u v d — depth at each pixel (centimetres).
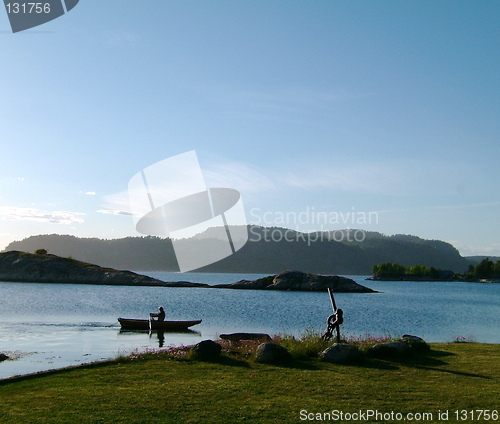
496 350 1906
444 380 1304
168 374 1348
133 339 2847
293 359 1597
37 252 13475
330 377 1324
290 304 7156
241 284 12219
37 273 11762
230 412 988
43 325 3450
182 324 3534
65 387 1189
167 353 1655
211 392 1145
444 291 13625
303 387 1205
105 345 2523
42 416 942
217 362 1527
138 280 11938
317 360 1587
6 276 11656
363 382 1267
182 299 7712
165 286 11931
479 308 6981
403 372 1406
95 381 1258
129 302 6575
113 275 12069
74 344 2512
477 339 3262
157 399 1078
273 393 1145
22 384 1221
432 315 5594
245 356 1634
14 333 2922
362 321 4709
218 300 7706
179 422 919
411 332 3697
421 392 1166
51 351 2225
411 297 10056
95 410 987
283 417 960
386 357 1653
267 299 8225
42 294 7488
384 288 14975
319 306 6862
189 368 1433
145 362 1521
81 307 5450
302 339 1944
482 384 1258
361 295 10425
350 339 2175
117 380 1270
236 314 5247
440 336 3447
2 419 921
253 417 958
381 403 1067
